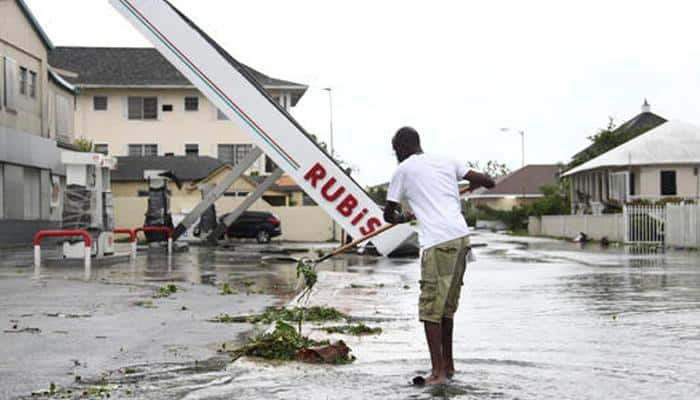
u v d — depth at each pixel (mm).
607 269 20250
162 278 16656
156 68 55938
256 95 19844
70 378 6730
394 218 7094
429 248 6645
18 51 36062
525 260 24578
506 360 7492
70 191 20344
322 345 7902
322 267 21000
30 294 13211
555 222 52938
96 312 10922
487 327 9688
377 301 12414
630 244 36656
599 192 51688
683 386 6375
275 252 28562
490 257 26438
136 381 6605
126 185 47281
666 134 47344
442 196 6781
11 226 33594
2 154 32906
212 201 29453
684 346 8297
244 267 20375
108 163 21125
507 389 6238
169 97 55406
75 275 17234
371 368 7074
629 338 8828
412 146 7062
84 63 55781
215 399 5953
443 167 6891
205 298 12820
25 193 36062
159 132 55312
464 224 6754
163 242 28953
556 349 8102
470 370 7004
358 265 21922
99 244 20938
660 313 11055
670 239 34094
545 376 6742
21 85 36594
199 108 55531
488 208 85062
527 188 93688
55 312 10891
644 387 6332
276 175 33156
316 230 42906
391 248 20125
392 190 6945
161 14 19844
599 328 9602
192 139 55438
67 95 44156
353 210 19797
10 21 35031
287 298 12906
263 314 10617
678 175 45625
